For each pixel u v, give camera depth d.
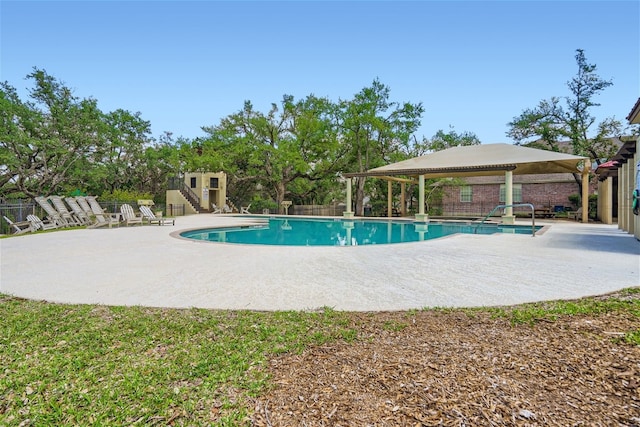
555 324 3.08
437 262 6.53
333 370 2.36
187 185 27.84
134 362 2.53
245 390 2.15
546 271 5.65
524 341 2.73
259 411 1.94
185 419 1.89
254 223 16.67
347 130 26.72
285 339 2.89
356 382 2.20
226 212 27.30
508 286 4.69
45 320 3.38
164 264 6.35
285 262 6.55
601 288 4.49
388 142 27.53
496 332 2.95
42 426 1.85
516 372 2.26
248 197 33.12
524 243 9.27
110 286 4.77
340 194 33.69
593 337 2.73
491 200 26.30
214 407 1.99
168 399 2.06
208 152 27.83
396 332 3.01
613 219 18.52
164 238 10.44
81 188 23.28
